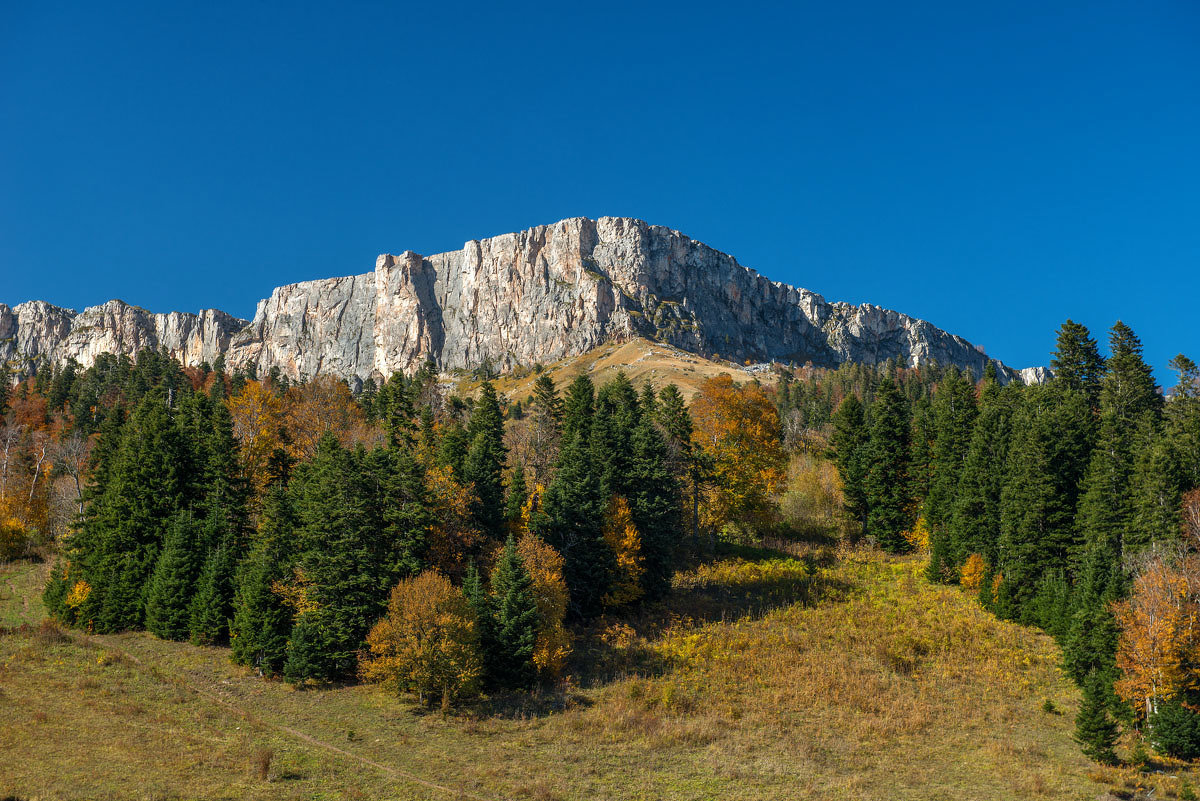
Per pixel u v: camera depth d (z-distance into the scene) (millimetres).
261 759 31953
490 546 53875
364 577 46812
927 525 75500
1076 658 47594
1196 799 33875
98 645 48812
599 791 33219
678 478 72500
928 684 48000
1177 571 46062
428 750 37125
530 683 46344
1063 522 60906
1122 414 71375
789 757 37938
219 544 54219
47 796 26469
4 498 78000
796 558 74500
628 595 58344
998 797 33969
